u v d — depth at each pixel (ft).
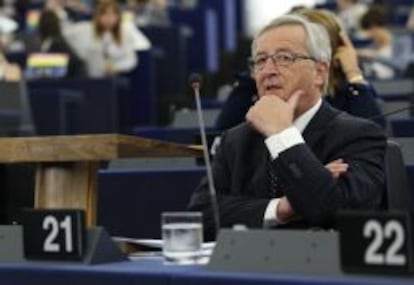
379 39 60.54
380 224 9.98
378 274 9.99
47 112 49.67
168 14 76.02
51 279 11.33
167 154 14.93
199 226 12.11
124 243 14.46
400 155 16.67
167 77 62.18
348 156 15.93
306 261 10.53
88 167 14.85
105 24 58.08
